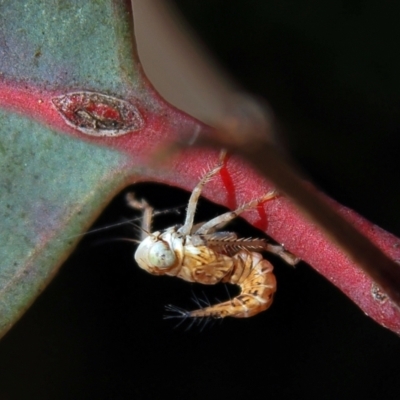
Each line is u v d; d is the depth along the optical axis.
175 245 0.07
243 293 0.07
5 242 0.07
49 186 0.07
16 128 0.07
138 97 0.07
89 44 0.07
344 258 0.07
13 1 0.07
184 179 0.07
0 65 0.07
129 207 0.07
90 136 0.07
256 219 0.07
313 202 0.06
